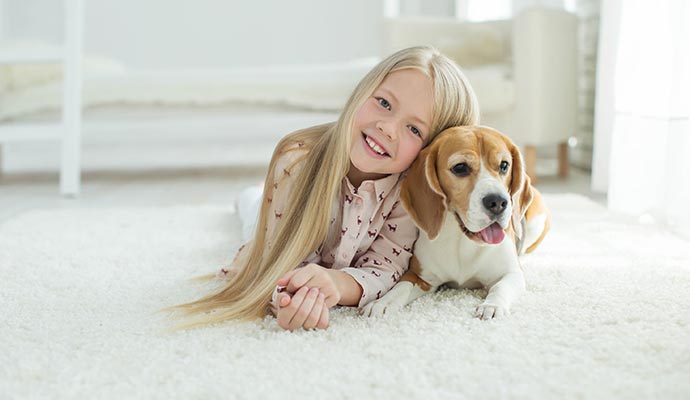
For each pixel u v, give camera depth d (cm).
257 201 173
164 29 544
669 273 144
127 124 329
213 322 116
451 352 100
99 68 377
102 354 102
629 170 214
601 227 199
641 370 94
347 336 108
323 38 551
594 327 112
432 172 116
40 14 521
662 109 200
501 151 115
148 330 113
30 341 109
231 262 158
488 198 110
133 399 87
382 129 120
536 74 316
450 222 124
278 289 114
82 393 89
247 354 101
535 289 134
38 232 200
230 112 334
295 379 92
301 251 125
